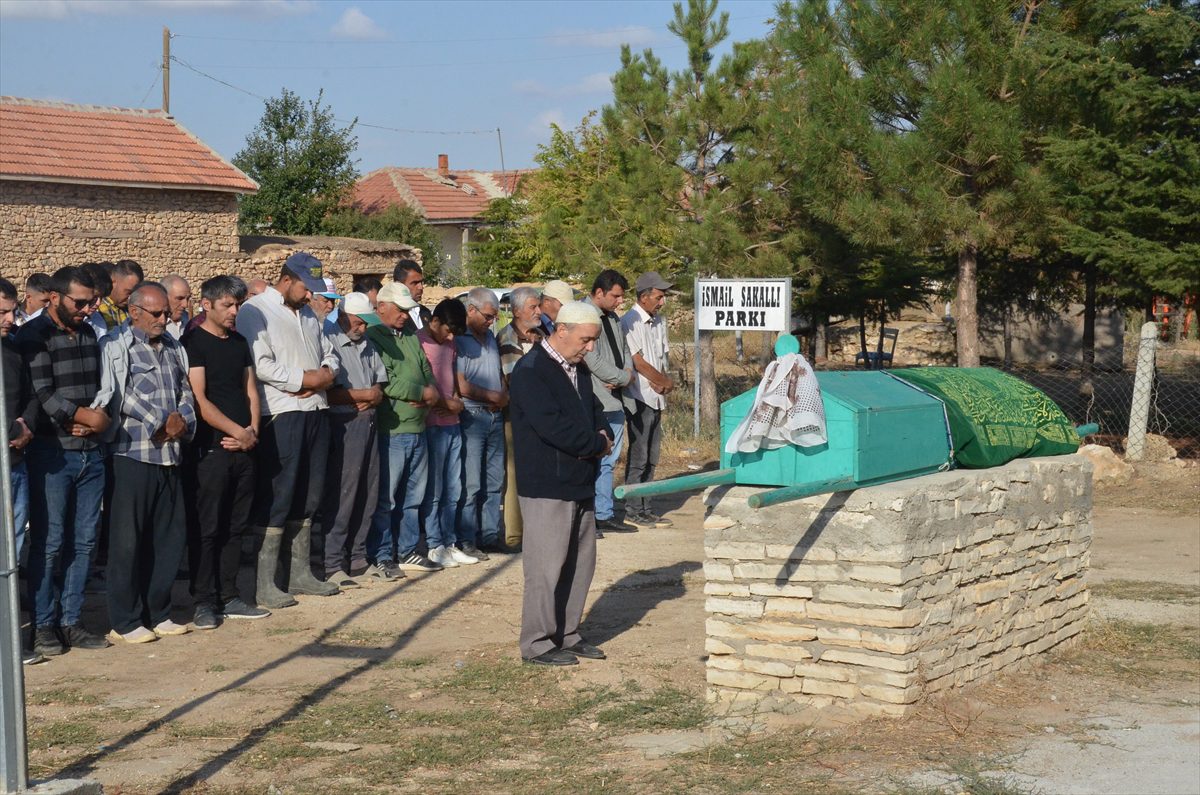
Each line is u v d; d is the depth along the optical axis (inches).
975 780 191.2
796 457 231.3
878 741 211.6
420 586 341.4
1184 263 541.0
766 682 235.8
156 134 1002.1
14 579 157.9
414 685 248.7
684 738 215.3
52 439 267.1
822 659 230.4
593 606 322.3
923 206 597.9
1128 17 570.3
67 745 208.1
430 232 1562.5
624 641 285.7
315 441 320.8
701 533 428.8
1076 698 247.9
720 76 699.4
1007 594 260.4
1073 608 289.1
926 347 1184.2
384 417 349.1
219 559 303.3
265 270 1018.1
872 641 224.7
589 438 260.7
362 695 241.3
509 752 207.8
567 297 346.6
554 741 213.5
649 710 231.8
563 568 269.1
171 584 289.3
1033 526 269.4
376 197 1785.2
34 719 223.8
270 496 314.3
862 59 639.8
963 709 232.8
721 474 233.3
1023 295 816.9
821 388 230.7
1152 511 485.4
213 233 986.1
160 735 214.5
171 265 959.6
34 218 885.2
